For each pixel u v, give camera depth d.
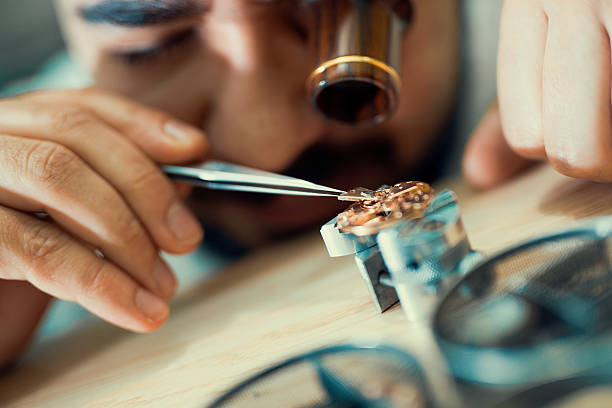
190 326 0.32
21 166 0.29
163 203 0.31
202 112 0.38
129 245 0.30
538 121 0.26
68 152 0.30
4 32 0.63
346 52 0.29
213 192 0.42
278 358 0.24
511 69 0.27
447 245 0.23
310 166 0.39
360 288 0.28
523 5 0.27
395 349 0.20
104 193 0.30
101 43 0.37
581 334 0.17
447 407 0.19
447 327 0.19
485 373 0.18
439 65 0.42
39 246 0.29
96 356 0.32
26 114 0.31
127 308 0.29
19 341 0.34
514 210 0.30
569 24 0.25
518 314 0.19
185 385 0.26
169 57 0.37
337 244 0.24
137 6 0.35
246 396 0.22
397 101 0.30
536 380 0.17
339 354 0.21
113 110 0.33
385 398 0.20
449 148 0.45
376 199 0.24
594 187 0.28
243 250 0.46
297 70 0.36
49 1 0.63
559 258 0.20
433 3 0.40
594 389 0.17
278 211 0.42
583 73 0.24
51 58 0.65
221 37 0.36
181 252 0.32
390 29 0.31
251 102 0.36
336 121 0.31
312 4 0.32
